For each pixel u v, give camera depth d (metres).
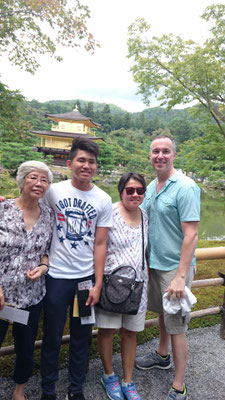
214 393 1.64
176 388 1.55
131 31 6.93
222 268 3.54
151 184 1.80
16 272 1.30
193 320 2.42
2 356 1.74
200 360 1.93
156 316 2.43
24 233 1.31
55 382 1.55
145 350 2.02
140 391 1.63
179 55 6.88
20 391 1.45
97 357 1.90
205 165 8.05
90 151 1.40
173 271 1.63
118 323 1.52
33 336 1.42
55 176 23.23
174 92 6.98
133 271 1.52
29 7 3.55
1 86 4.29
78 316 1.43
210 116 7.50
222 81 6.49
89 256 1.48
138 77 7.23
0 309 1.29
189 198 1.53
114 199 14.84
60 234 1.43
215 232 8.73
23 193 1.33
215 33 6.45
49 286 1.43
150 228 1.71
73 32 3.82
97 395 1.57
